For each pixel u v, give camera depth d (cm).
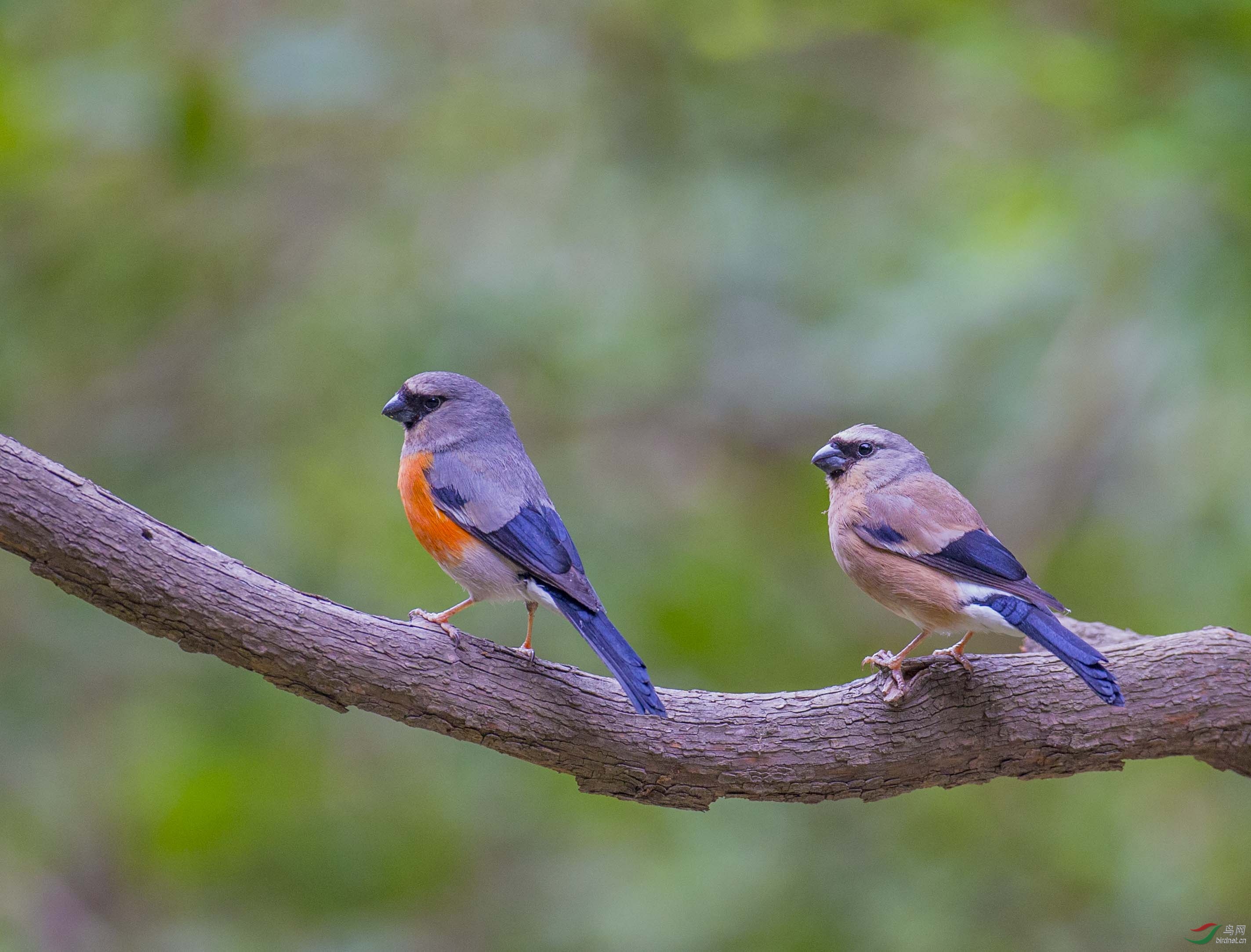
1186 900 1252
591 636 778
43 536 668
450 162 1559
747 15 1438
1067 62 1323
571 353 1448
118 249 1471
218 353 1498
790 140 1556
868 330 1432
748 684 1326
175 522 1373
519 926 1298
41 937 1259
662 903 1236
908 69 1561
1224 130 1209
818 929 1215
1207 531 1328
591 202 1526
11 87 1278
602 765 762
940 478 924
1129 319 1347
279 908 1266
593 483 1491
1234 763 834
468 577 862
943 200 1508
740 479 1559
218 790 1248
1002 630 838
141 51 1380
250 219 1534
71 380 1484
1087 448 1413
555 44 1533
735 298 1519
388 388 1431
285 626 709
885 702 784
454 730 744
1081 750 804
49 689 1302
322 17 1452
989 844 1293
